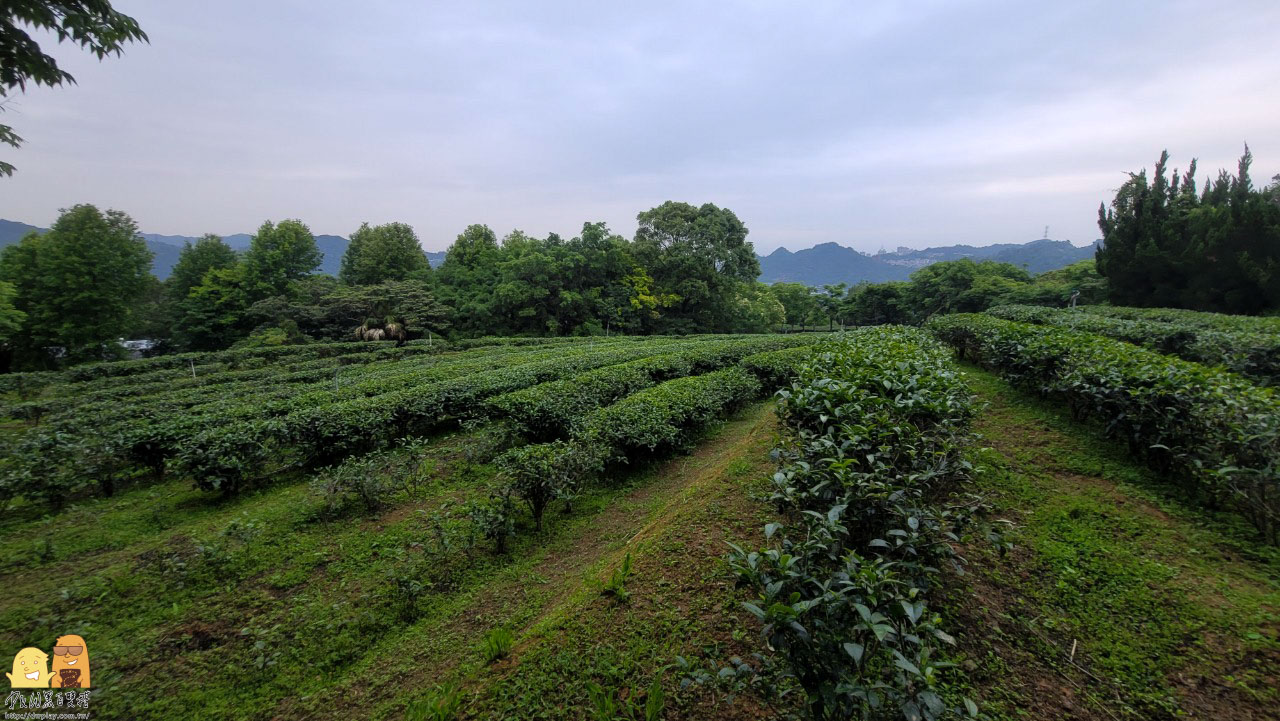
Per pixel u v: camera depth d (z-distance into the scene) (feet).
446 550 18.56
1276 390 22.49
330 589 17.48
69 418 35.76
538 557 19.24
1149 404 16.69
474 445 30.30
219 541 19.77
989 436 21.91
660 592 13.50
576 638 12.32
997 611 11.67
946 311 150.61
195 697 13.12
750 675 9.32
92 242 106.52
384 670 13.94
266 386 51.83
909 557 10.11
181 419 30.04
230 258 143.64
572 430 26.05
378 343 97.71
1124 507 15.74
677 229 140.67
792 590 8.16
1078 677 10.05
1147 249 74.95
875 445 12.36
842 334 42.91
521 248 146.82
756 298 182.09
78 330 104.37
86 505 25.39
